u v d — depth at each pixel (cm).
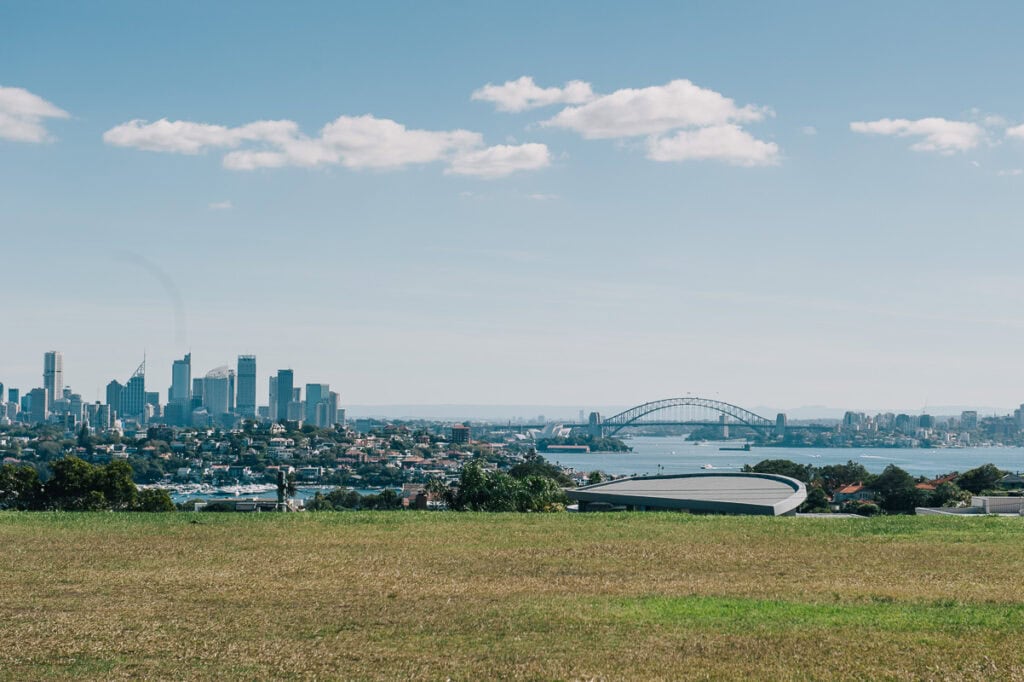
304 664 2525
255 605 3272
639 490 8512
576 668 2480
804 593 3491
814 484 13825
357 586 3641
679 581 3784
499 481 8262
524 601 3338
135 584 3666
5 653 2630
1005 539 4997
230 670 2480
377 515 5928
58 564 4131
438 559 4325
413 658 2583
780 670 2445
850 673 2427
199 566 4112
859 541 4931
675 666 2492
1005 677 2392
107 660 2570
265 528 5341
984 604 3269
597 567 4131
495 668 2481
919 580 3800
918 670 2450
